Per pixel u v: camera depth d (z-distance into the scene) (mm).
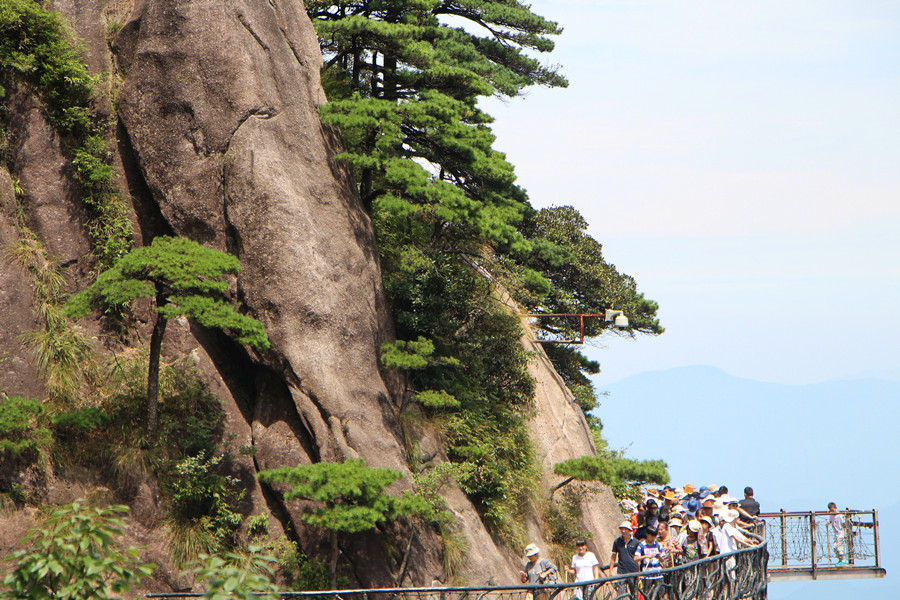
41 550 7723
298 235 24547
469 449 27188
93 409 21719
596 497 34500
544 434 34875
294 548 22484
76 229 24594
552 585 14195
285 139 25609
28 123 24391
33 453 20797
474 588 15203
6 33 24281
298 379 23766
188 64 25469
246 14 26062
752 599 18109
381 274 27875
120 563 8125
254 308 24109
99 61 26391
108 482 21453
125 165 25938
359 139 28391
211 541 21750
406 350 26750
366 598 22391
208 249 22359
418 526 23984
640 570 18344
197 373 24172
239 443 23766
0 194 23109
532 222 47812
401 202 25688
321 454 23375
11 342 22000
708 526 17562
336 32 28641
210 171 25172
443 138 27500
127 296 20531
